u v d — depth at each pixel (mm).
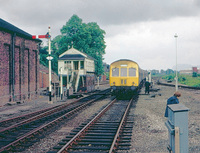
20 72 22281
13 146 7570
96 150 7211
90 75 35250
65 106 17703
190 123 11000
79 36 43188
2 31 19156
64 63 34344
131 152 7047
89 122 10688
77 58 33812
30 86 24469
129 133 9273
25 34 23000
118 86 22531
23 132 9688
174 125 5102
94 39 44531
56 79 47438
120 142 8031
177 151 5000
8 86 20328
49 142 8227
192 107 16125
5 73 19844
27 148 7602
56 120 11641
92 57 41625
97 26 45562
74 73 31906
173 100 7211
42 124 11398
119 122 11242
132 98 21500
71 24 44438
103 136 8664
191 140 8234
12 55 20828
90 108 16594
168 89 34625
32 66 25219
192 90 32125
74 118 12805
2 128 10531
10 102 19594
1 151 7070
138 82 22531
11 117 13445
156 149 7285
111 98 23766
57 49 47312
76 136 8227
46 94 28234
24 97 22859
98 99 22734
